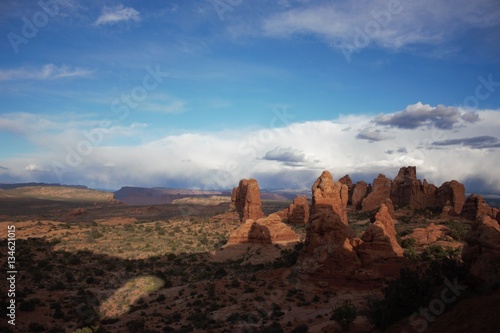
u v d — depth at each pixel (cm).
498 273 3044
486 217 4153
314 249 5462
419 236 8444
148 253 8719
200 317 4512
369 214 13662
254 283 5653
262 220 8988
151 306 5256
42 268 6944
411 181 14700
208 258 8188
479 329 2319
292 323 4088
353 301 4584
